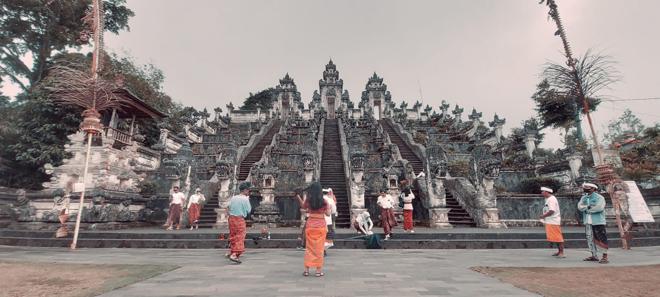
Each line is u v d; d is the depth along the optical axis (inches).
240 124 1702.8
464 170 765.9
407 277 218.5
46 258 310.7
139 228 580.1
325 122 1391.5
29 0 857.5
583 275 226.2
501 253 347.9
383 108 2042.3
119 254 338.6
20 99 965.8
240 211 287.4
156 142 1025.5
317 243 224.1
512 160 962.7
